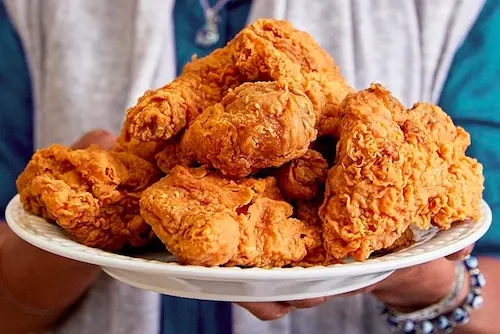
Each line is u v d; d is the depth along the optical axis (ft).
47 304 1.89
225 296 1.20
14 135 2.30
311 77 1.42
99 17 2.31
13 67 2.31
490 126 2.12
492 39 2.20
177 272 1.11
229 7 2.27
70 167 1.40
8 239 1.90
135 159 1.42
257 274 1.10
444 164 1.35
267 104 1.25
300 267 1.22
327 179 1.32
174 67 2.23
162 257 1.38
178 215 1.21
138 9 2.23
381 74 2.25
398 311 1.86
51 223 1.39
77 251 1.18
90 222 1.33
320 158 1.36
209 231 1.16
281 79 1.33
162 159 1.40
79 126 2.25
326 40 2.25
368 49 2.25
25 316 1.91
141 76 2.17
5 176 2.25
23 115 2.32
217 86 1.44
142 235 1.37
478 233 1.30
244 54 1.42
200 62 1.48
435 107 1.43
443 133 1.40
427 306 1.80
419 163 1.29
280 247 1.26
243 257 1.22
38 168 1.41
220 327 2.16
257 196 1.29
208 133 1.27
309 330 2.20
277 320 2.14
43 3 2.32
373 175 1.27
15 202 1.49
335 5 2.25
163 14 2.22
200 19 2.25
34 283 1.82
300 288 1.20
